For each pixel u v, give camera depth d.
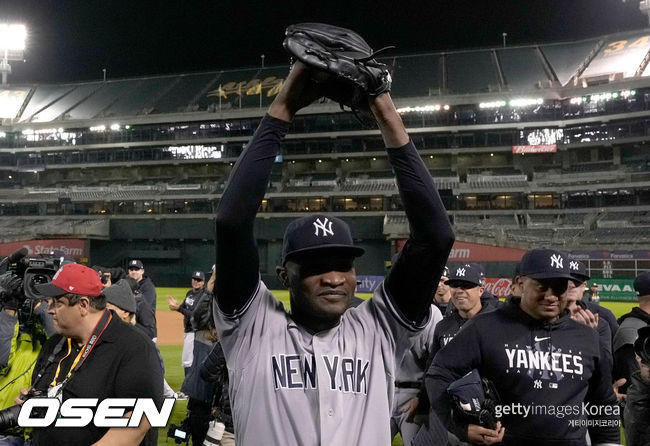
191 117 58.31
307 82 1.93
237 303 2.08
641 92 49.09
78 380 3.19
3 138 63.03
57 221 57.72
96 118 61.22
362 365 2.09
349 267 2.06
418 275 2.09
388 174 55.03
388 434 2.05
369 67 1.83
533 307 3.53
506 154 53.91
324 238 1.99
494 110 52.72
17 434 4.00
